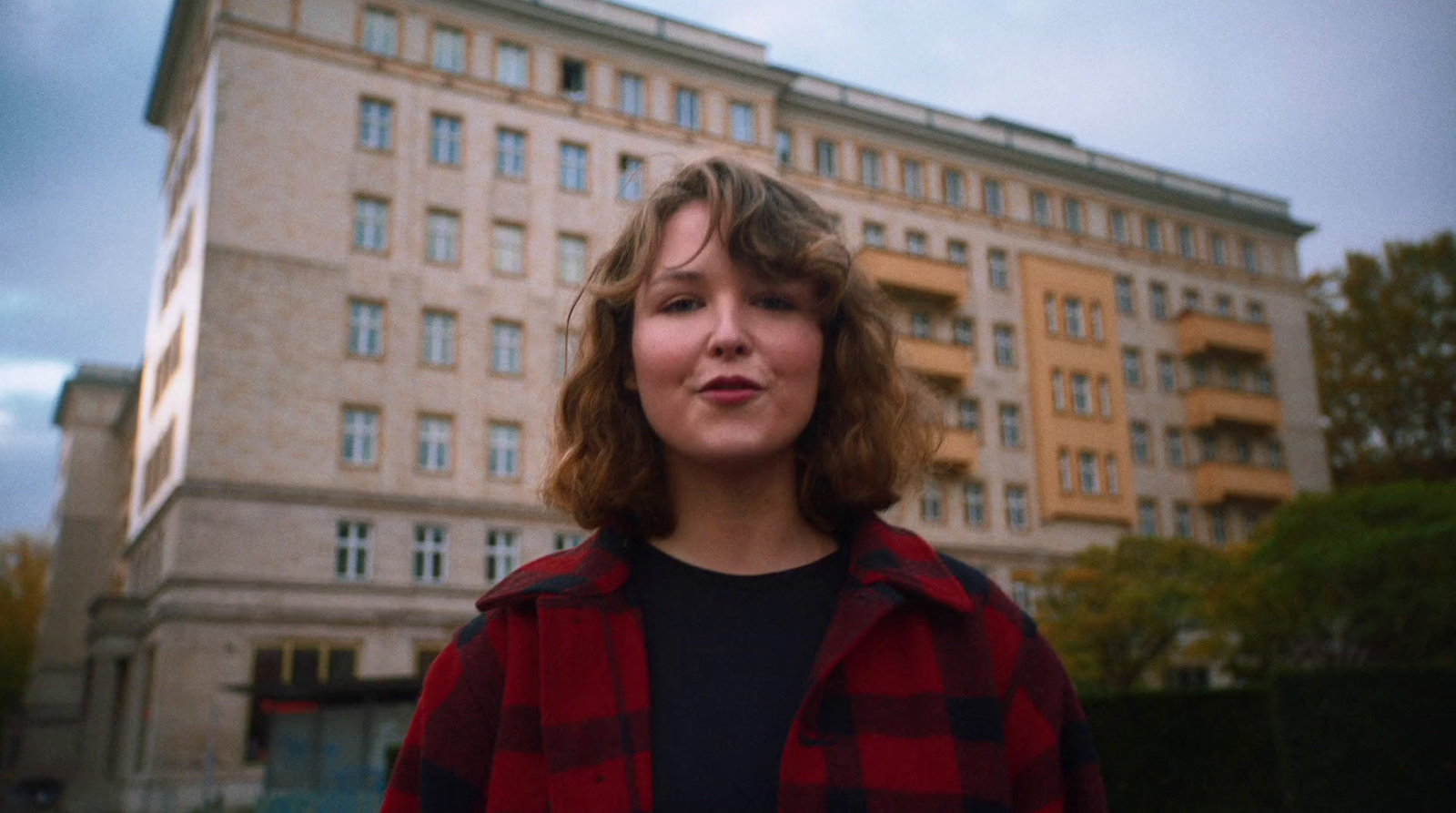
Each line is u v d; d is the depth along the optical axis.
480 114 31.86
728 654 1.27
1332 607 16.73
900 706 1.23
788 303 1.33
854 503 1.43
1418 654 15.70
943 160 40.88
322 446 27.89
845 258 1.35
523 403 30.45
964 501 37.03
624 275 1.43
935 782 1.18
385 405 28.83
